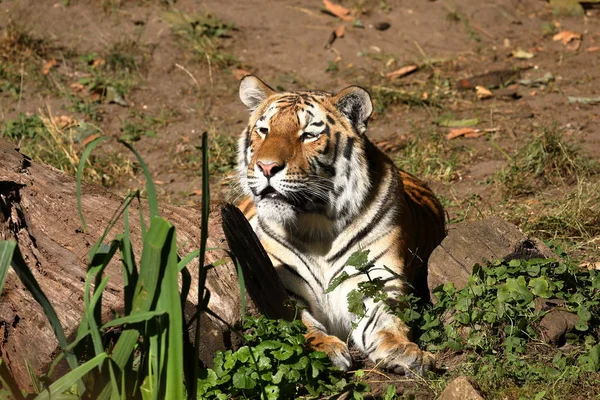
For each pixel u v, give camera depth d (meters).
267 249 10.10
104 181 15.41
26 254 8.27
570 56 20.31
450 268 9.83
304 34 21.06
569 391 8.10
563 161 14.67
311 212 9.80
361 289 9.09
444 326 9.27
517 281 9.09
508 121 17.14
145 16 21.03
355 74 19.53
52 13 20.70
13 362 8.02
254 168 9.66
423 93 18.50
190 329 8.24
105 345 7.85
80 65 19.28
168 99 18.44
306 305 10.00
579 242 12.05
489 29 21.67
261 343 8.03
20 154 9.13
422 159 15.44
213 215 8.88
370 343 9.48
